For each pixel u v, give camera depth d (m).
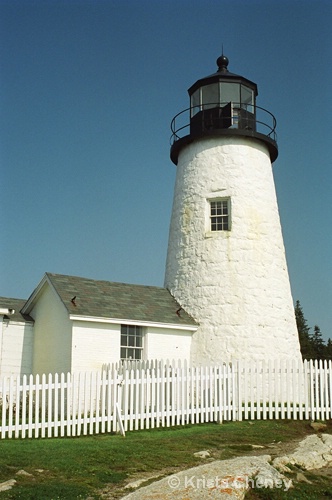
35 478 10.18
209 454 12.34
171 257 22.77
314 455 12.23
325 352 48.72
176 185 23.41
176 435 14.52
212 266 21.27
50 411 14.24
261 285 21.08
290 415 17.20
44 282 21.03
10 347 21.59
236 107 22.62
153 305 21.06
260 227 21.72
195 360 20.67
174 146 23.47
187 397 16.44
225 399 17.08
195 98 23.47
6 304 23.23
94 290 20.69
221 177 21.94
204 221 21.84
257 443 13.83
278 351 20.73
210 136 22.31
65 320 19.45
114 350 19.44
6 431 14.05
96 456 11.70
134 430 15.08
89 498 9.40
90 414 14.63
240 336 20.42
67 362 18.89
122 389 15.41
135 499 9.16
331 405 17.31
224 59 23.36
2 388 13.96
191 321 20.95
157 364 18.30
